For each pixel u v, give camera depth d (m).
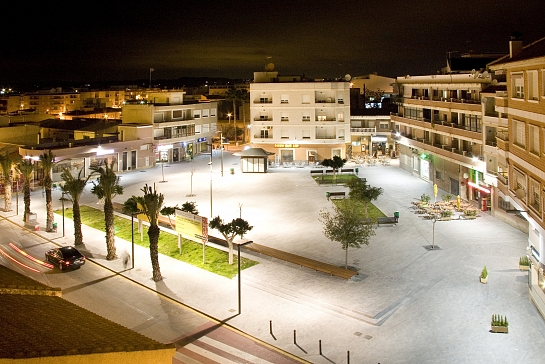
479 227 47.12
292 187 69.00
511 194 35.34
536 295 29.36
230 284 34.56
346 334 26.95
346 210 40.28
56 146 75.06
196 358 24.73
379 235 45.31
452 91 61.09
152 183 73.31
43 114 105.69
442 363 23.62
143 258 40.44
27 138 84.19
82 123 96.44
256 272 36.66
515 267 36.09
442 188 64.88
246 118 133.25
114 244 40.53
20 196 65.44
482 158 51.50
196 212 42.41
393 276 35.16
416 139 73.25
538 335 25.95
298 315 29.48
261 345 26.08
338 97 88.69
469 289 32.31
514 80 33.09
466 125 56.25
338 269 35.88
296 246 42.50
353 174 78.12
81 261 38.62
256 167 81.44
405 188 66.50
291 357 24.77
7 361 7.31
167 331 27.86
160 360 10.57
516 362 23.42
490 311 29.02
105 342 9.66
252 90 90.25
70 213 56.25
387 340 26.11
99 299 32.53
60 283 35.47
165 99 95.88
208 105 105.38
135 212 38.53
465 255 39.06
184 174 81.38
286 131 90.12
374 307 30.16
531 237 33.75
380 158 91.81
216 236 45.88
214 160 97.06
